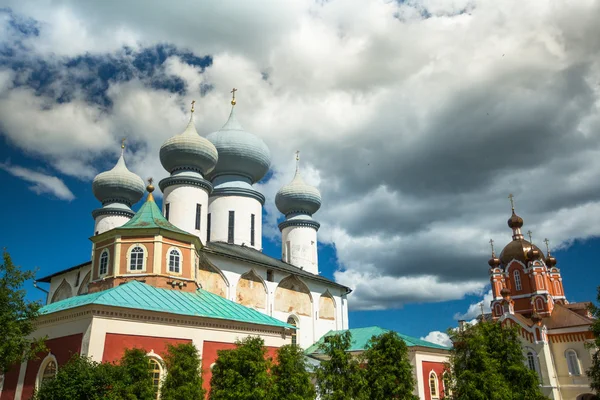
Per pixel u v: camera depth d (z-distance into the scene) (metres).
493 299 73.81
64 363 27.62
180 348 25.23
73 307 27.88
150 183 39.09
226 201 55.97
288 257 61.53
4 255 26.45
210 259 43.19
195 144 49.03
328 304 55.78
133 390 22.53
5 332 24.39
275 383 26.05
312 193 63.75
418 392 44.81
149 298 30.73
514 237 76.81
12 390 30.11
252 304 45.97
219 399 24.83
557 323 63.84
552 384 59.75
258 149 59.28
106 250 35.31
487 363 30.78
